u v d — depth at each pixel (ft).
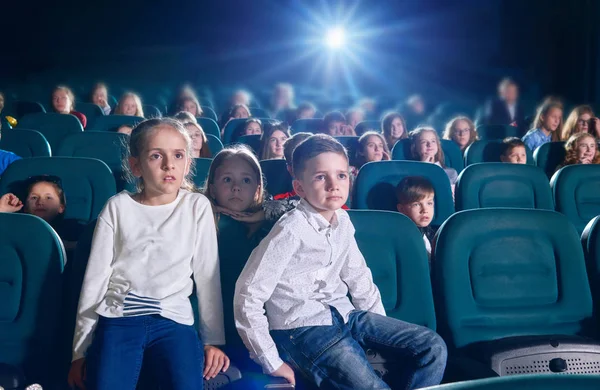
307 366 5.95
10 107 23.80
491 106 27.94
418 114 30.32
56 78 49.52
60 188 9.28
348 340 6.04
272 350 5.89
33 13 49.19
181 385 5.66
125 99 21.43
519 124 25.41
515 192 11.75
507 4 41.93
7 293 6.40
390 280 7.12
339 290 6.51
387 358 6.36
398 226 7.24
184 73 50.90
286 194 9.78
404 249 7.18
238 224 7.03
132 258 6.03
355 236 7.14
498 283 7.25
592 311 7.38
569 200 12.01
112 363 5.67
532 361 6.68
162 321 5.94
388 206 10.70
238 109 23.73
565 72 37.37
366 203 10.71
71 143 13.03
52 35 49.65
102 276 5.98
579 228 11.94
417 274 7.14
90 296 5.93
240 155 7.38
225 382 6.14
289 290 6.11
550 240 7.44
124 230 6.11
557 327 7.29
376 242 7.17
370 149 14.21
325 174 6.10
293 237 6.05
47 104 31.40
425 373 6.10
